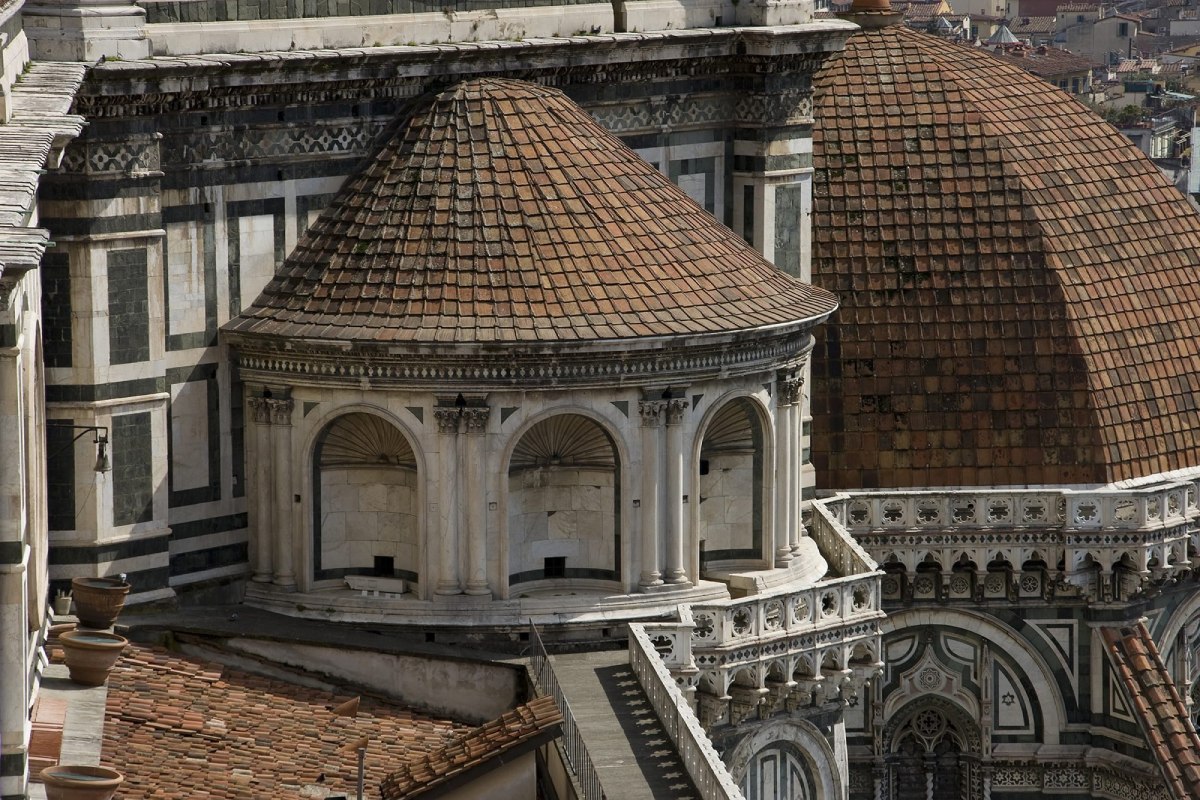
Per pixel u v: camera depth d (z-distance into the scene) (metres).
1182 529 108.69
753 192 101.00
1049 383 109.81
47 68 78.56
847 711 108.81
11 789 62.34
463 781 74.38
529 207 87.38
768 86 100.00
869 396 109.06
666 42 96.69
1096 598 108.25
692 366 87.50
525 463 87.62
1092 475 109.00
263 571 87.69
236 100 85.44
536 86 91.75
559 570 88.81
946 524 107.62
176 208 84.69
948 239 110.94
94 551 82.56
